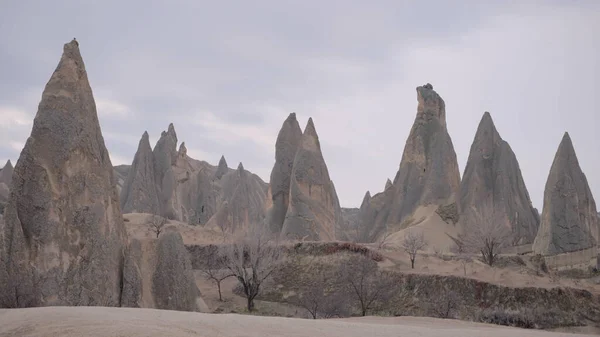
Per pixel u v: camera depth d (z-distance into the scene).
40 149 33.25
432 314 43.88
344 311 43.91
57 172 33.25
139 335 15.08
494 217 67.31
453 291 45.69
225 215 73.25
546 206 71.19
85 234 33.12
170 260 36.12
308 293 47.03
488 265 53.56
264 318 20.64
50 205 32.41
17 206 32.16
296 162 68.62
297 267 52.09
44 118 33.88
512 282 47.34
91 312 18.16
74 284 32.03
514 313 43.34
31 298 30.77
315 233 65.69
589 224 71.38
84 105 35.22
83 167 34.09
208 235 65.81
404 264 52.66
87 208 33.59
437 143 81.06
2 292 30.50
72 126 34.19
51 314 17.47
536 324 42.69
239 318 19.80
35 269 31.34
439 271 49.72
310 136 70.25
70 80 35.09
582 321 44.00
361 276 44.38
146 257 36.09
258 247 50.62
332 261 51.44
